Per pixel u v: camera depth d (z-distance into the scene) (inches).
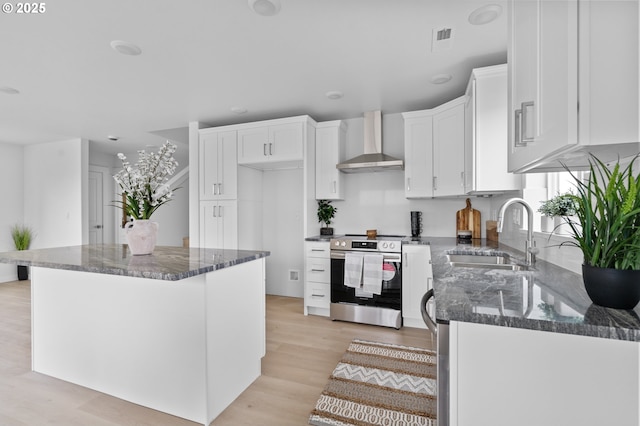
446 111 123.0
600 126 32.0
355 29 82.3
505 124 91.9
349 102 135.3
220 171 157.2
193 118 156.6
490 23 79.5
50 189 209.0
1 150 208.5
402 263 125.4
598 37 31.9
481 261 95.4
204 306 68.6
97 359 80.3
